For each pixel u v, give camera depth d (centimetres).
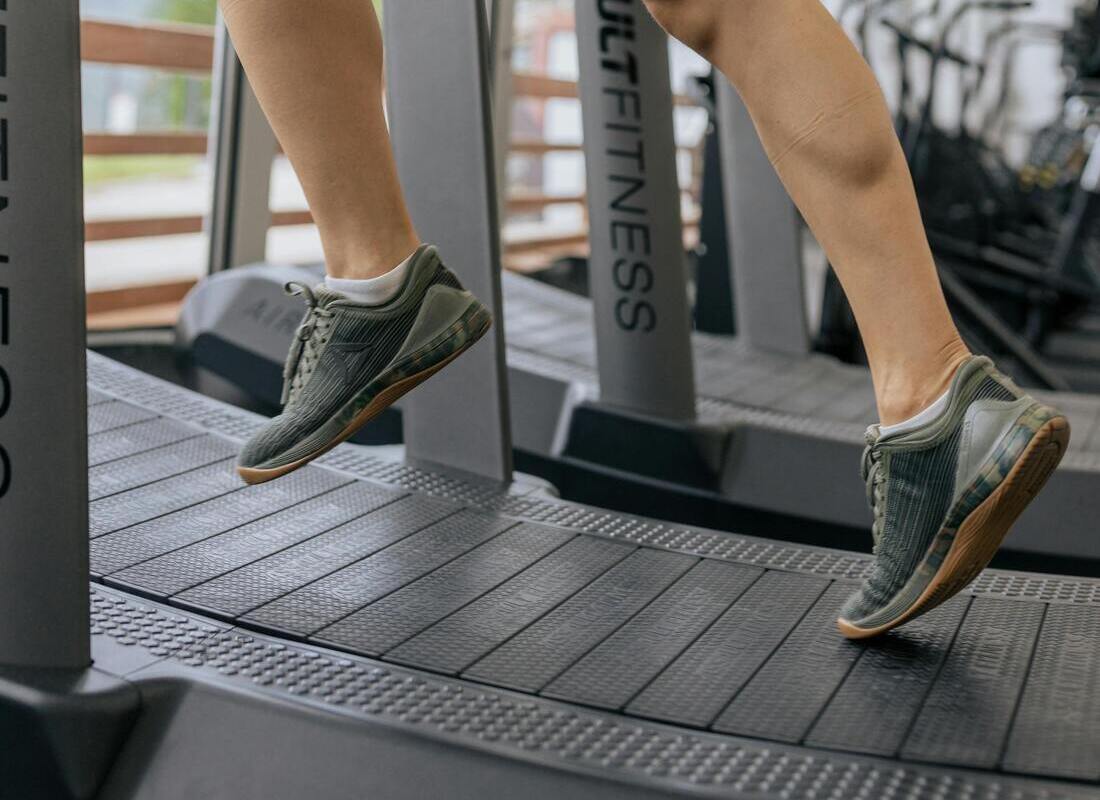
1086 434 270
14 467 112
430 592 143
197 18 350
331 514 170
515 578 149
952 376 107
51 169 108
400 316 120
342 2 113
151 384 223
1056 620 137
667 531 170
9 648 115
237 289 288
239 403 287
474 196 188
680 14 105
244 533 160
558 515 175
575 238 600
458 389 193
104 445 191
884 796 100
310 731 111
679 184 248
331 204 119
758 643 131
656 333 249
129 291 360
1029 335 500
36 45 106
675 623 136
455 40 186
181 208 363
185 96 355
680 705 115
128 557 148
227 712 114
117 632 126
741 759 106
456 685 119
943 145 506
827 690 118
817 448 246
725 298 394
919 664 125
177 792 110
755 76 104
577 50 245
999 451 103
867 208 104
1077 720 112
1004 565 229
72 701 111
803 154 104
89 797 111
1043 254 513
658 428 249
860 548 241
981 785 101
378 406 123
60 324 111
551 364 293
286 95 114
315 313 123
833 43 102
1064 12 533
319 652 125
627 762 105
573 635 132
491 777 105
